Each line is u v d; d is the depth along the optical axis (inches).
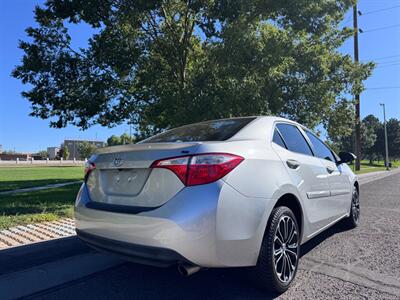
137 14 489.1
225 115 432.8
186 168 120.8
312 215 170.7
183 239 114.7
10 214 272.4
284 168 150.0
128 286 150.0
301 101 646.5
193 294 141.3
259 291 143.2
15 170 1293.1
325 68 629.6
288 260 145.0
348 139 2434.8
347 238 225.5
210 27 469.1
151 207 123.2
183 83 506.3
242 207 123.7
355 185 256.4
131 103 545.0
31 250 185.3
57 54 503.5
